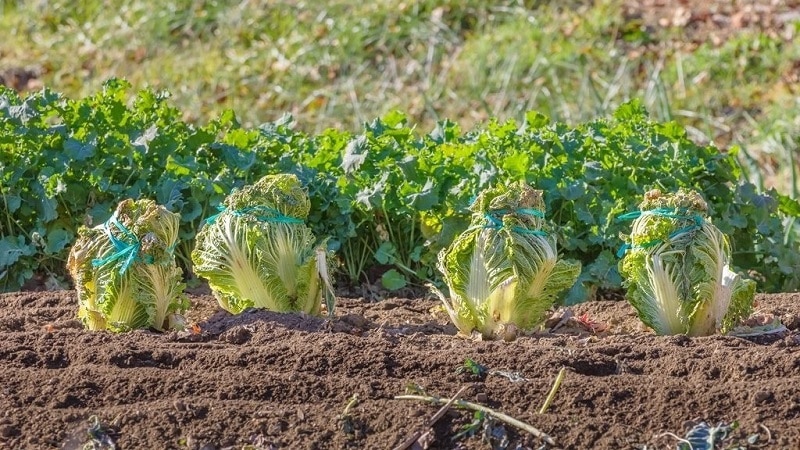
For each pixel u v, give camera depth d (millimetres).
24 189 5707
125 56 10133
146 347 4629
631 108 6055
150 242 4793
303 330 4801
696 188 5816
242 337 4746
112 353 4586
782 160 7691
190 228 5688
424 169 5617
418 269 5699
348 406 4316
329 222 5680
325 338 4629
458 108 8898
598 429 4234
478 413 4270
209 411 4305
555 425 4250
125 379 4441
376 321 5113
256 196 4895
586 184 5676
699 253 4766
